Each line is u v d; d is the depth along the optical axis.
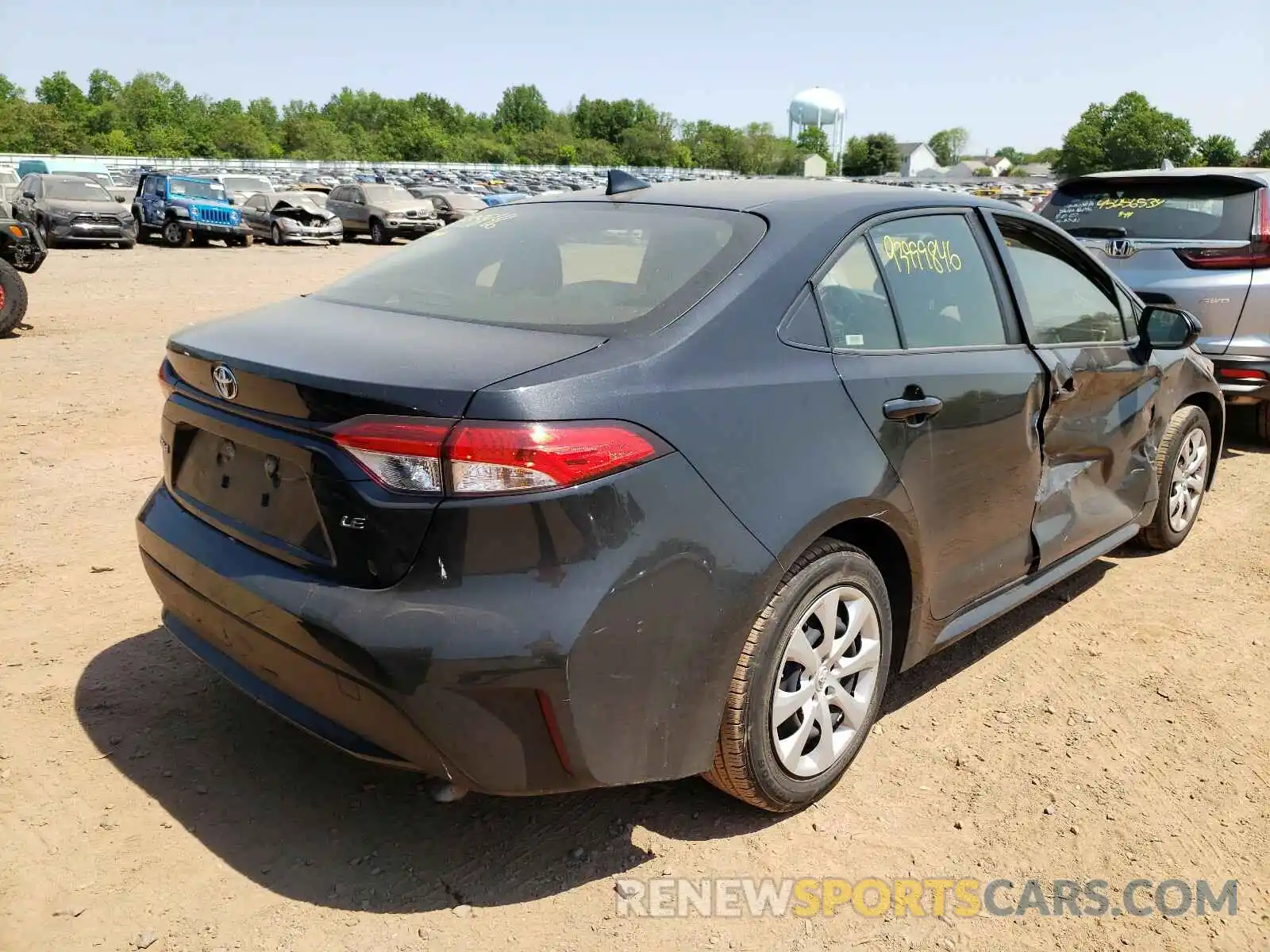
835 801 2.98
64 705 3.30
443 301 2.89
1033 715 3.51
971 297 3.40
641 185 3.45
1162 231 6.67
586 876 2.63
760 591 2.50
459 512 2.19
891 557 3.06
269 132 141.25
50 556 4.50
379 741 2.34
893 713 3.50
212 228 25.69
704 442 2.43
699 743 2.52
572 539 2.23
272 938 2.38
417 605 2.22
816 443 2.66
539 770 2.31
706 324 2.57
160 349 9.91
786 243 2.84
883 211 3.16
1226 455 6.89
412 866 2.64
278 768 3.04
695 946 2.41
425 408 2.20
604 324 2.57
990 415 3.27
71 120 127.56
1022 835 2.85
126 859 2.61
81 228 23.11
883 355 2.96
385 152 135.62
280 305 3.14
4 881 2.50
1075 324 3.94
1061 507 3.85
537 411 2.21
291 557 2.46
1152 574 4.78
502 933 2.42
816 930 2.48
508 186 57.47
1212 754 3.28
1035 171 138.38
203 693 3.43
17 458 5.95
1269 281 6.20
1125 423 4.22
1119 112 115.38
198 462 2.83
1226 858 2.78
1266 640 4.10
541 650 2.20
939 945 2.44
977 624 3.46
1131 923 2.53
